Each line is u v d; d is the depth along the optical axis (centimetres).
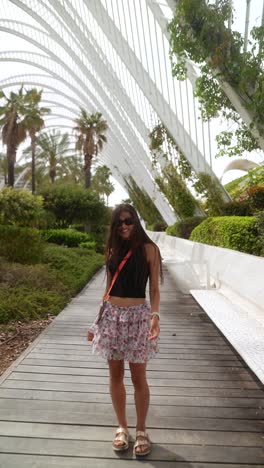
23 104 3406
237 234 1042
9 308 735
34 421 328
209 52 1020
